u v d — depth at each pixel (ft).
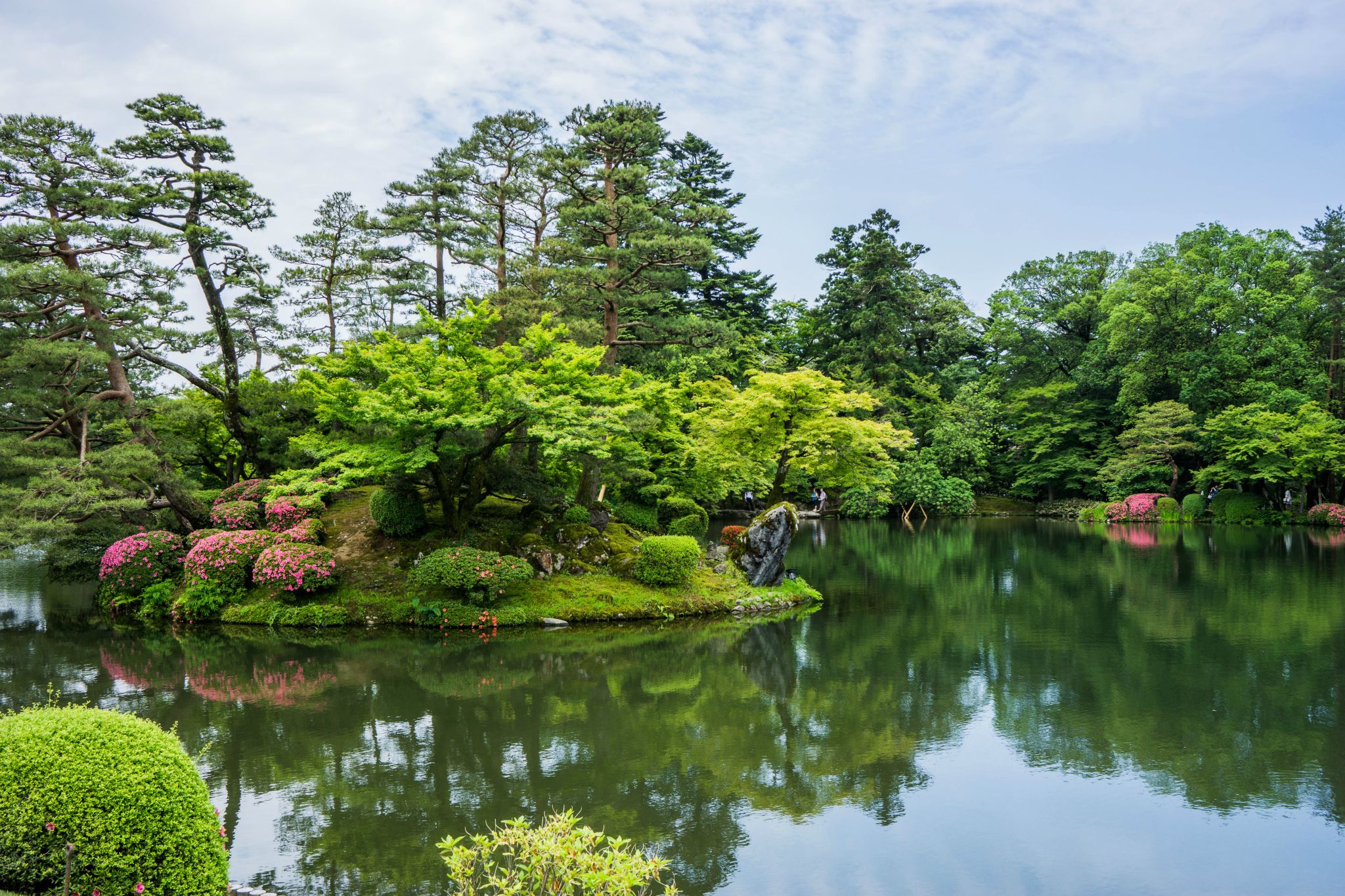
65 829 14.46
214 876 15.87
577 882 15.12
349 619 52.85
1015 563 82.33
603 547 60.80
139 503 48.96
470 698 37.52
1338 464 113.19
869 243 144.15
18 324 56.54
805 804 26.00
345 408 55.16
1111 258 156.87
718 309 134.92
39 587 73.10
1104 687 38.29
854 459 75.61
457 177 79.92
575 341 72.18
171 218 67.05
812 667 42.96
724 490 91.04
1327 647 45.03
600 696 37.78
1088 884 21.02
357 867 21.63
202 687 39.22
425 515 60.18
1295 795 26.21
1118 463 133.18
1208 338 130.21
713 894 20.54
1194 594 62.03
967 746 31.07
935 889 20.79
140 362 70.13
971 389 152.05
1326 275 137.18
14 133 53.21
